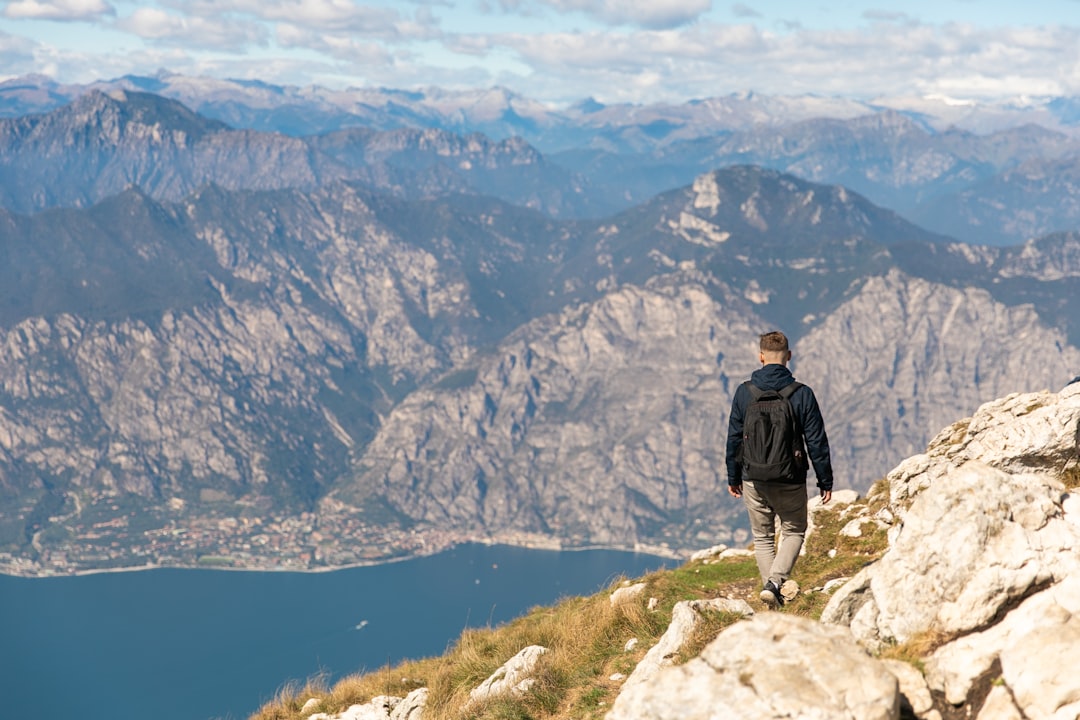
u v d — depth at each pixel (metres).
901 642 10.86
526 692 16.95
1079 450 17.33
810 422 13.56
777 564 14.50
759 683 8.80
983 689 9.41
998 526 10.73
